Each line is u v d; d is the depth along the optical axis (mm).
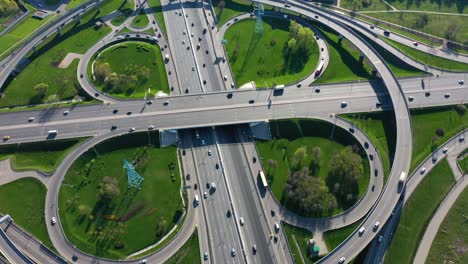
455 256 161625
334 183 177125
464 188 177375
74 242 161750
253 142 193500
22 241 162000
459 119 199875
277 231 164750
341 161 174375
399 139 184750
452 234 166375
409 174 180500
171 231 166000
